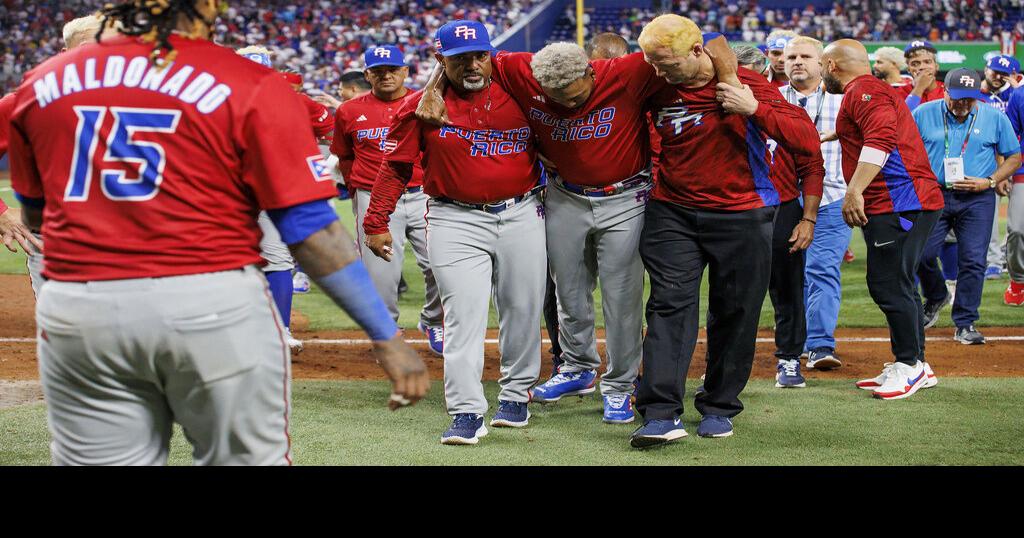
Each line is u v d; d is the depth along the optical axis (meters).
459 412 13.06
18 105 6.48
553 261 13.92
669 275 12.73
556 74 11.70
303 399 15.37
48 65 6.47
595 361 15.26
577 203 13.32
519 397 13.88
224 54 6.41
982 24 92.94
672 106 12.25
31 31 91.00
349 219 48.81
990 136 19.34
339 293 6.56
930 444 12.70
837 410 14.58
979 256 19.75
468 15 95.50
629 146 12.79
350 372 17.55
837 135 15.64
